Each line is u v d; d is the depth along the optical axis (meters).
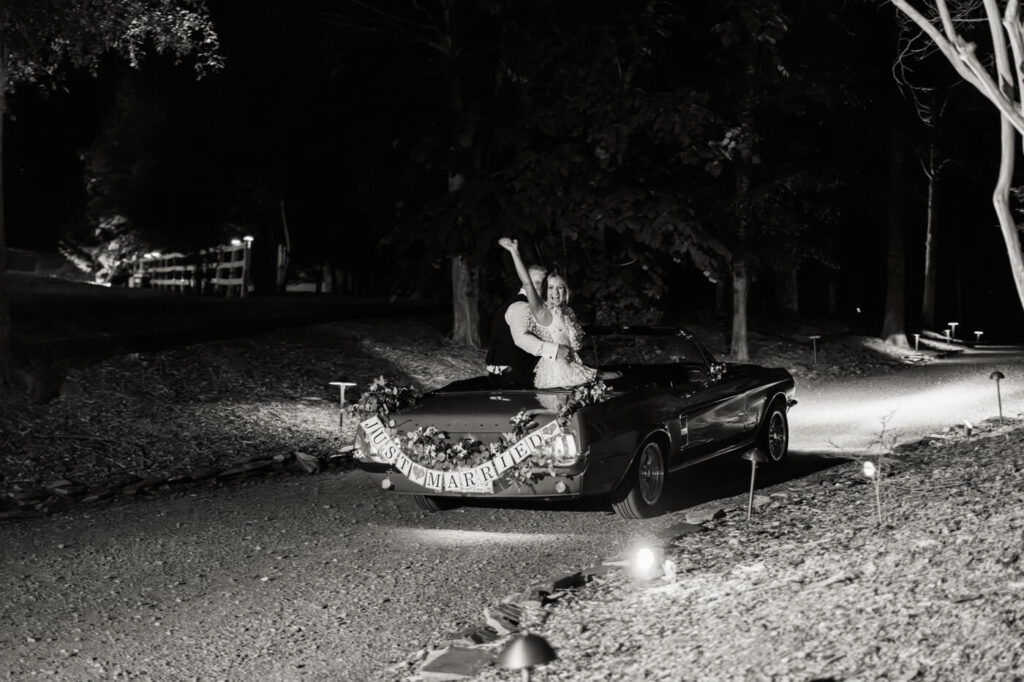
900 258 35.19
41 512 10.13
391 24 21.59
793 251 26.25
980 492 8.22
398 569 7.79
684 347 11.21
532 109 19.72
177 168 39.75
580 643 5.66
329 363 18.78
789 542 7.34
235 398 15.59
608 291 20.03
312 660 5.91
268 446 13.60
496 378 10.14
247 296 31.97
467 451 8.91
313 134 24.98
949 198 46.44
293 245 43.97
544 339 9.76
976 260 57.41
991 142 37.12
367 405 9.34
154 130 38.59
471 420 8.98
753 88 22.41
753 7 20.55
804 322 37.03
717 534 8.05
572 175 19.47
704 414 10.52
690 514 9.05
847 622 5.14
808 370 26.61
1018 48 6.79
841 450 13.31
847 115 30.28
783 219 25.58
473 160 20.27
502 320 10.10
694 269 37.62
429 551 8.33
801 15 23.89
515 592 7.12
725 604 5.92
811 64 24.66
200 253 36.72
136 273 41.97
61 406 13.73
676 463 10.04
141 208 41.28
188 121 37.78
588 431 8.73
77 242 46.88
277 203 39.66
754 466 8.49
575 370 9.75
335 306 28.75
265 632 6.41
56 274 45.56
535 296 9.66
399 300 32.47
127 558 8.22
